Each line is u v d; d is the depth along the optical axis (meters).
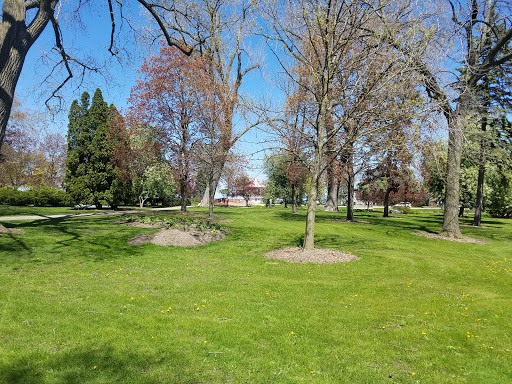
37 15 10.12
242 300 6.22
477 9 16.92
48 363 3.61
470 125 17.22
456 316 5.61
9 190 33.81
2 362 3.55
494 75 19.98
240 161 22.75
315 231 17.83
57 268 8.48
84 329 4.56
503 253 13.71
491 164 22.77
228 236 15.16
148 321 4.94
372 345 4.41
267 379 3.50
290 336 4.61
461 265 10.69
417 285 7.81
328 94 11.01
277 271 9.05
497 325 5.24
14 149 32.28
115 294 6.35
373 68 10.38
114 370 3.55
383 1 9.99
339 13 9.76
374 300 6.48
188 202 54.41
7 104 9.74
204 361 3.82
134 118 22.91
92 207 35.09
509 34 15.73
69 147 32.03
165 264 9.72
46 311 5.15
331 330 4.88
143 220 16.75
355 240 15.24
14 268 8.16
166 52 22.58
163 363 3.74
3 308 5.14
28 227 13.84
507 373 3.75
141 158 25.16
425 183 29.75
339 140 12.41
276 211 34.06
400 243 14.97
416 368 3.85
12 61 9.71
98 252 10.70
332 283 7.82
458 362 3.99
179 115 23.45
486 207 38.41
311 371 3.70
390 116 10.00
